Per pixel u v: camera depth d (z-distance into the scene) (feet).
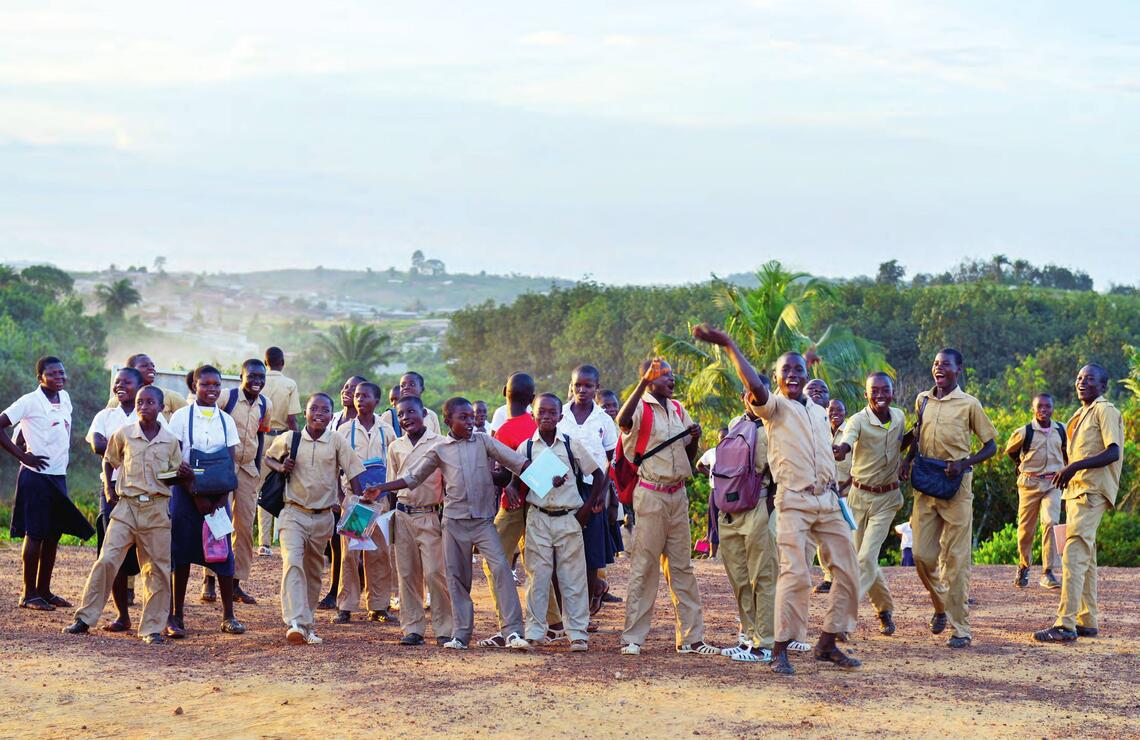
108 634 32.22
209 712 23.24
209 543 31.94
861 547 33.14
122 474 31.42
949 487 31.45
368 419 38.99
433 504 31.42
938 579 33.06
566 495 30.25
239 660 27.91
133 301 549.95
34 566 35.60
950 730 22.62
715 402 96.48
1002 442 77.00
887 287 227.20
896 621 36.09
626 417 29.43
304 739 21.56
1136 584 45.78
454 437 30.94
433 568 31.32
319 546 32.78
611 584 45.44
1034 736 22.39
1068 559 32.78
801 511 27.55
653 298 259.60
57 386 35.65
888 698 24.88
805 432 27.71
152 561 31.17
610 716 23.03
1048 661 29.37
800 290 100.78
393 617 36.58
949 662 29.12
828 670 27.68
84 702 23.85
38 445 35.27
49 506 35.65
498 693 24.58
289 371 386.52
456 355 343.05
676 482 29.78
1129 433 91.30
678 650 30.22
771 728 22.45
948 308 206.39
